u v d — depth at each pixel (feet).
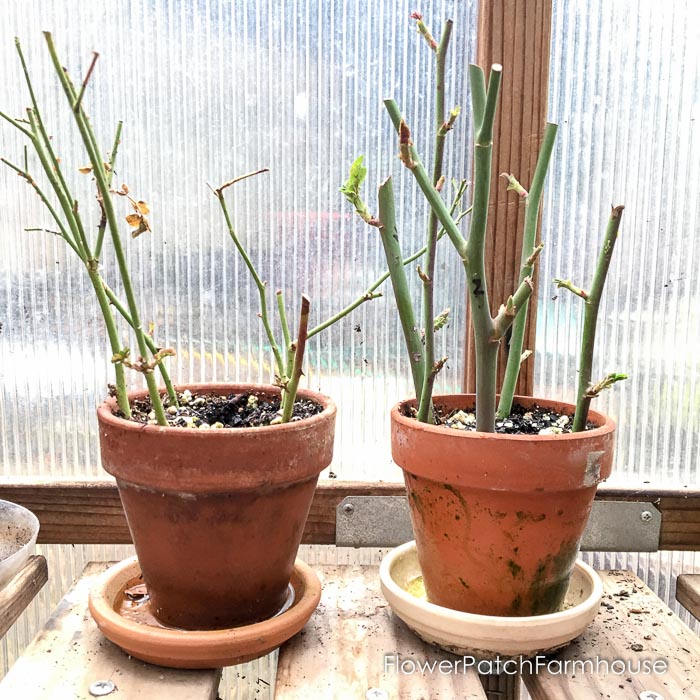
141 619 2.33
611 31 2.91
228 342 3.07
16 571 2.38
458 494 2.16
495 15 2.78
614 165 2.98
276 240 3.02
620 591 2.78
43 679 2.13
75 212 2.10
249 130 2.96
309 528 2.97
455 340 3.09
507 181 2.88
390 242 2.26
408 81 2.97
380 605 2.64
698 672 2.25
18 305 2.97
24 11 2.84
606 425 2.26
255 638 2.11
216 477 2.02
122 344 3.03
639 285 3.04
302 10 2.91
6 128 2.89
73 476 3.06
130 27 2.88
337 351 3.09
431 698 2.09
